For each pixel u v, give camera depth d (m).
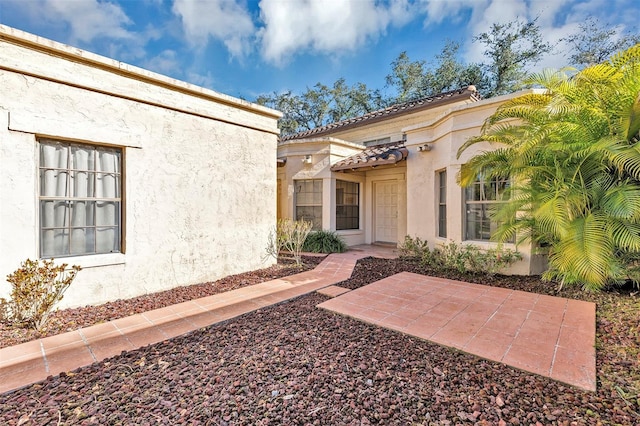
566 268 5.68
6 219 4.65
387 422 2.62
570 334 4.26
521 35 22.30
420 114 13.84
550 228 5.83
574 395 2.96
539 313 5.09
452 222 8.59
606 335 4.27
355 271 8.38
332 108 32.25
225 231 7.66
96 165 5.69
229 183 7.73
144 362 3.58
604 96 5.48
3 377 3.23
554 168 6.07
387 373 3.36
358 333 4.41
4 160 4.62
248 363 3.57
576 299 5.81
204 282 7.20
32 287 4.43
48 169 5.17
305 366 3.50
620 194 5.13
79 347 3.95
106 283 5.71
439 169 9.33
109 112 5.64
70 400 2.87
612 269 5.57
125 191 5.91
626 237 5.12
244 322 4.84
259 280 7.42
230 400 2.89
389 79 27.91
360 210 13.88
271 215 8.88
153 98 6.24
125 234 5.93
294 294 6.25
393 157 10.36
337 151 12.74
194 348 3.94
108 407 2.77
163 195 6.47
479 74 23.61
